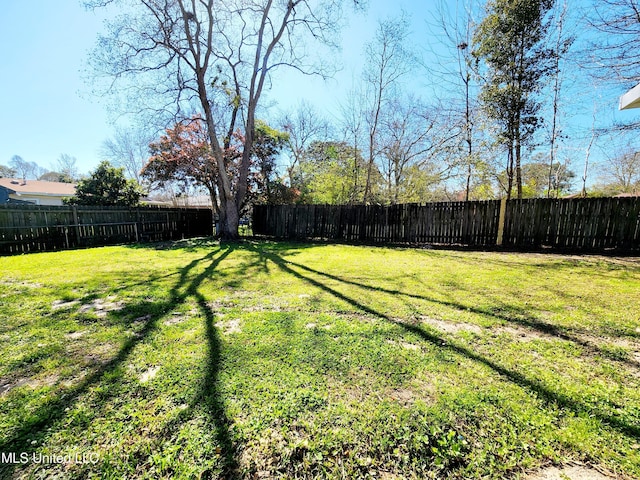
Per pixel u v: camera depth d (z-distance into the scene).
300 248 8.08
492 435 1.41
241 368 1.96
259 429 1.44
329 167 14.53
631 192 14.96
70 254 6.95
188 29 8.38
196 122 11.84
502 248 7.60
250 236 11.55
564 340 2.41
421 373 1.92
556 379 1.86
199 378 1.85
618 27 6.91
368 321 2.79
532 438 1.39
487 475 1.22
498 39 9.71
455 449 1.33
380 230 9.52
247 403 1.62
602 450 1.33
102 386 1.77
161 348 2.25
